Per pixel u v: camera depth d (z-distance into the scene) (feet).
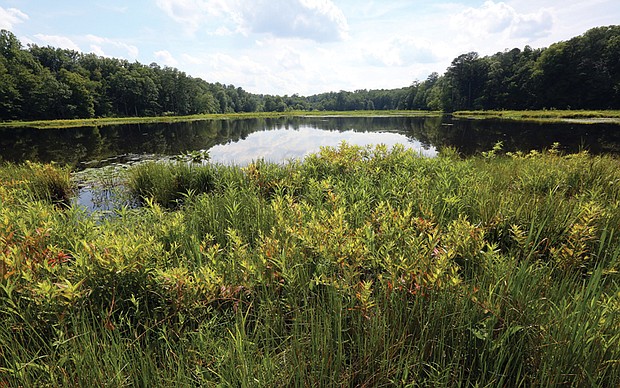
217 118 218.38
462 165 18.72
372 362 5.90
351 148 23.57
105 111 248.52
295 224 9.75
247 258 8.68
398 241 8.77
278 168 22.53
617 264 8.29
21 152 50.85
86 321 6.49
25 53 249.34
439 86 317.63
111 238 8.47
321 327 6.46
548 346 5.56
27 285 6.93
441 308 6.44
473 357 6.09
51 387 5.42
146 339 6.41
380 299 7.17
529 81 206.69
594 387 4.85
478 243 8.47
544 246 10.29
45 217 10.09
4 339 6.12
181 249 10.01
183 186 22.72
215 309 7.25
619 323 5.66
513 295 6.47
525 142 51.85
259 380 5.28
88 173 31.12
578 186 17.08
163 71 326.65
